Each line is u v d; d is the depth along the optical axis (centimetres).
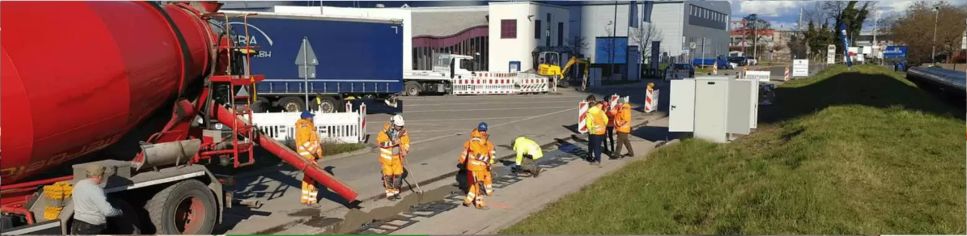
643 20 7369
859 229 693
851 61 7231
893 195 840
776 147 1363
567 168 1355
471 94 3756
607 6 7500
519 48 5516
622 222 815
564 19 6266
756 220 756
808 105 2431
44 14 625
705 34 9012
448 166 1359
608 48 6216
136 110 739
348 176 1238
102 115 682
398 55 2559
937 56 6569
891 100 2102
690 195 954
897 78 3825
